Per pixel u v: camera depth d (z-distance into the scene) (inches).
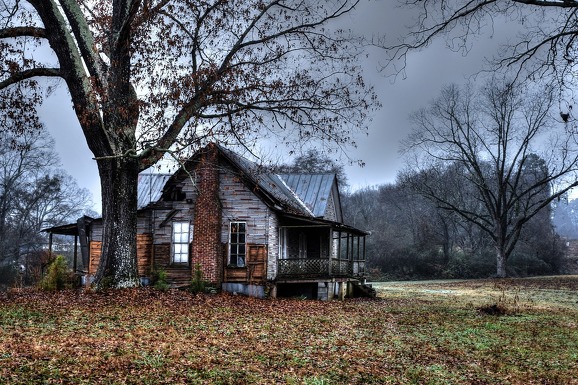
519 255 2920.8
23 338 513.3
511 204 2426.2
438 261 2746.1
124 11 922.1
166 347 502.9
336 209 1696.6
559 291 1641.2
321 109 1004.6
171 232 1174.3
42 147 2375.7
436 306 1074.7
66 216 2669.8
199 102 952.9
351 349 556.4
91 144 921.5
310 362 481.1
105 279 925.2
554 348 607.5
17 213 2431.1
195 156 1138.7
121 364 420.5
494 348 597.6
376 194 4512.8
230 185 1175.6
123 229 942.4
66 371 387.9
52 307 748.6
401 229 3191.4
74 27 905.5
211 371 421.1
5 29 884.6
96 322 642.2
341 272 1264.8
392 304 1112.2
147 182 1374.3
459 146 2417.6
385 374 451.8
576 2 506.9
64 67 885.2
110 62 930.7
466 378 454.0
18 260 2354.8
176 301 864.3
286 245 1298.0
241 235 1167.0
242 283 1133.7
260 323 705.6
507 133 2389.3
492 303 1182.3
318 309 921.5
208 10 962.1
